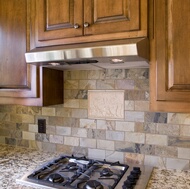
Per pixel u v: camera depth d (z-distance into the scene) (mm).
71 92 1417
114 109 1306
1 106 1623
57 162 1259
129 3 894
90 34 960
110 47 833
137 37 887
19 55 1179
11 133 1616
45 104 1208
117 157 1304
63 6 1011
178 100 854
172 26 853
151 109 909
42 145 1519
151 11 886
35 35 1114
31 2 1131
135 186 964
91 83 1363
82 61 981
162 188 960
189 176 1089
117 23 914
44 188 953
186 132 1153
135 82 1251
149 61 904
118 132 1300
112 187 941
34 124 1541
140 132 1248
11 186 973
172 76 857
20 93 1198
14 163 1265
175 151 1178
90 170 1138
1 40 1224
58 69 1340
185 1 832
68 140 1437
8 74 1215
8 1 1198
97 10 944
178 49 844
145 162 1239
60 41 1026
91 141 1371
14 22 1185
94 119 1361
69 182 993
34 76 1160
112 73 1306
